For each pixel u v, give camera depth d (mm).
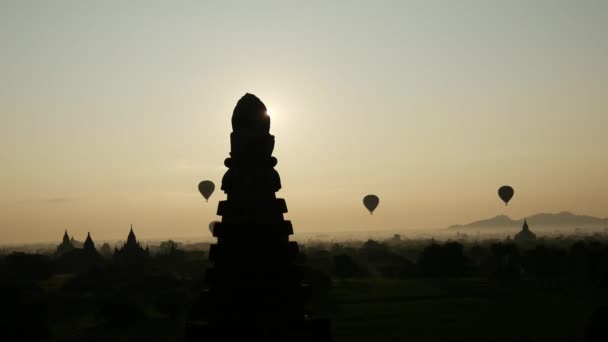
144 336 70375
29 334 67312
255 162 19328
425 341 67250
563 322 77250
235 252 18609
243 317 18203
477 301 97250
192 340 18312
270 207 18969
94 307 87438
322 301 96562
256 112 19562
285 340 17906
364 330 73438
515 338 67875
